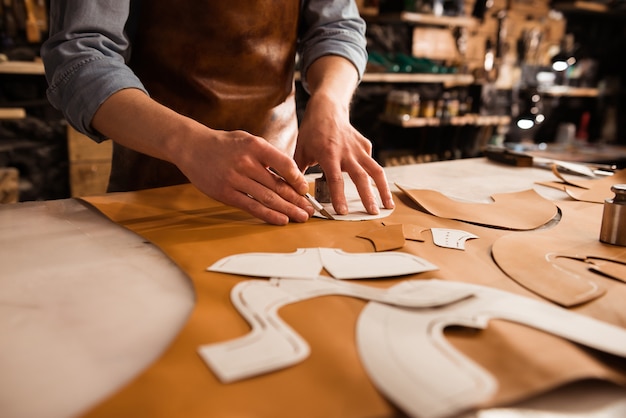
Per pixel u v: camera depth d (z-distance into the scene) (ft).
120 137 2.80
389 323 1.58
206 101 3.66
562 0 12.19
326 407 1.21
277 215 2.62
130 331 1.55
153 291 1.84
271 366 1.34
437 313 1.66
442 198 3.20
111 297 1.78
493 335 1.55
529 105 12.21
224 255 2.20
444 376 1.30
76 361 1.39
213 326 1.57
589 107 13.73
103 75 2.82
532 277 2.03
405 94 9.97
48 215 2.73
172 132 2.64
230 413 1.18
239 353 1.40
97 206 2.88
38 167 7.77
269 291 1.81
